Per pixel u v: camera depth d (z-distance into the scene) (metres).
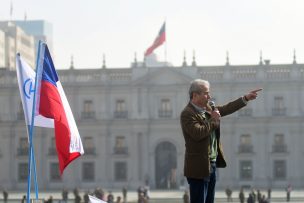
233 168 114.94
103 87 116.75
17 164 117.00
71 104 117.75
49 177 116.56
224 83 115.44
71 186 115.94
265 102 115.62
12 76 117.94
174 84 115.50
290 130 114.88
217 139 10.81
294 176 114.00
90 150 116.56
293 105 115.06
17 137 117.44
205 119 10.61
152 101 116.31
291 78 115.31
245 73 116.19
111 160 116.31
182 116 10.54
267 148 114.75
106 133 116.69
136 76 116.62
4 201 83.06
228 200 83.62
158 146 115.88
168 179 115.00
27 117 18.62
